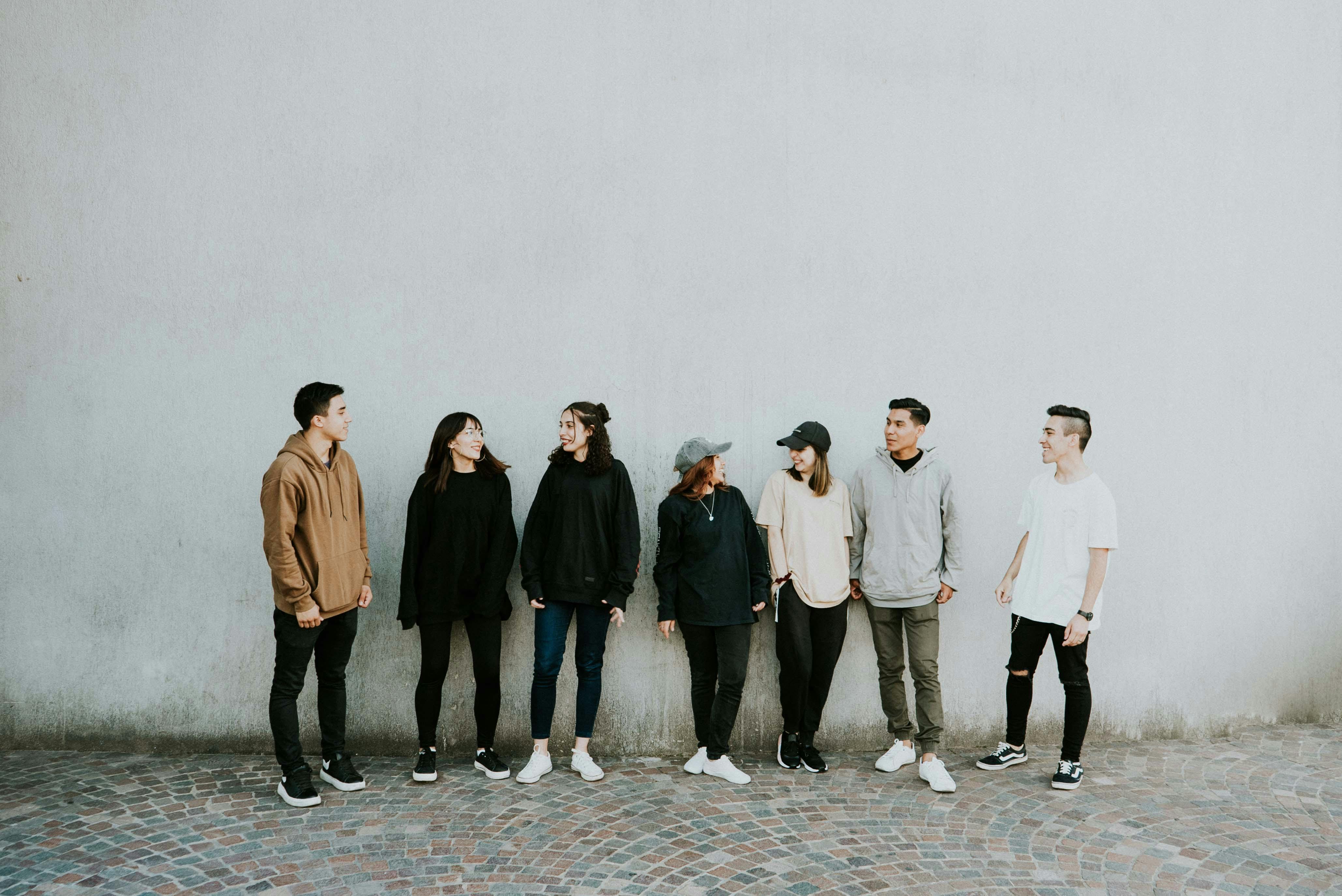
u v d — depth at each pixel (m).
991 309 4.35
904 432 3.88
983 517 4.36
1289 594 4.56
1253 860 3.09
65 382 4.20
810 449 3.92
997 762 4.03
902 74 4.29
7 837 3.20
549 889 2.86
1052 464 4.36
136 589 4.22
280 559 3.35
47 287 4.18
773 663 4.29
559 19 4.20
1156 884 2.91
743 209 4.27
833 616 4.00
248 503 4.22
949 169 4.32
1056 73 4.35
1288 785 3.81
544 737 3.91
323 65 4.17
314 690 4.22
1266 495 4.53
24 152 4.16
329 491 3.54
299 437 3.53
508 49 4.20
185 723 4.22
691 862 3.05
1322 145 4.50
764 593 3.93
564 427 3.82
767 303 4.29
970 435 4.35
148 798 3.60
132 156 4.17
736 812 3.50
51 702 4.22
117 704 4.23
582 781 3.85
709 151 4.25
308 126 4.18
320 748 4.23
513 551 3.96
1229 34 4.42
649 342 4.26
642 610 4.27
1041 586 3.77
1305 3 4.45
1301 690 4.59
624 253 4.24
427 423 4.23
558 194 4.23
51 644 4.22
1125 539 4.43
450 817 3.43
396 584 4.23
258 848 3.13
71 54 4.14
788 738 4.06
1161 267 4.42
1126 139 4.38
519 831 3.31
